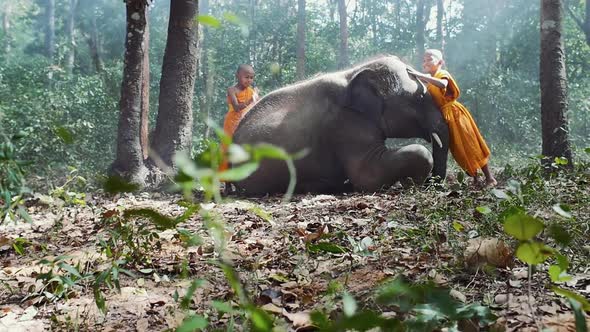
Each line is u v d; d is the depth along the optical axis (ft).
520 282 11.49
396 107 32.42
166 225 5.69
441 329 8.26
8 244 18.51
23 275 15.12
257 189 32.71
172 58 38.63
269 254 15.66
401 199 23.71
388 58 33.58
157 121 38.68
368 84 32.50
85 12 113.80
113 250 15.48
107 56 113.91
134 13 37.22
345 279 12.68
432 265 13.17
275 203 27.76
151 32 102.63
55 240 19.36
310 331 9.63
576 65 81.51
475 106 71.10
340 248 13.08
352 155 32.14
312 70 101.55
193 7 38.86
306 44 104.63
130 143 36.63
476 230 14.80
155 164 37.60
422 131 32.99
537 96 72.23
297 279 13.14
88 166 43.98
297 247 16.25
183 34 38.68
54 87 65.72
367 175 31.78
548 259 12.73
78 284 13.34
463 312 6.98
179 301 12.00
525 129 68.08
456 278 12.18
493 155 59.31
